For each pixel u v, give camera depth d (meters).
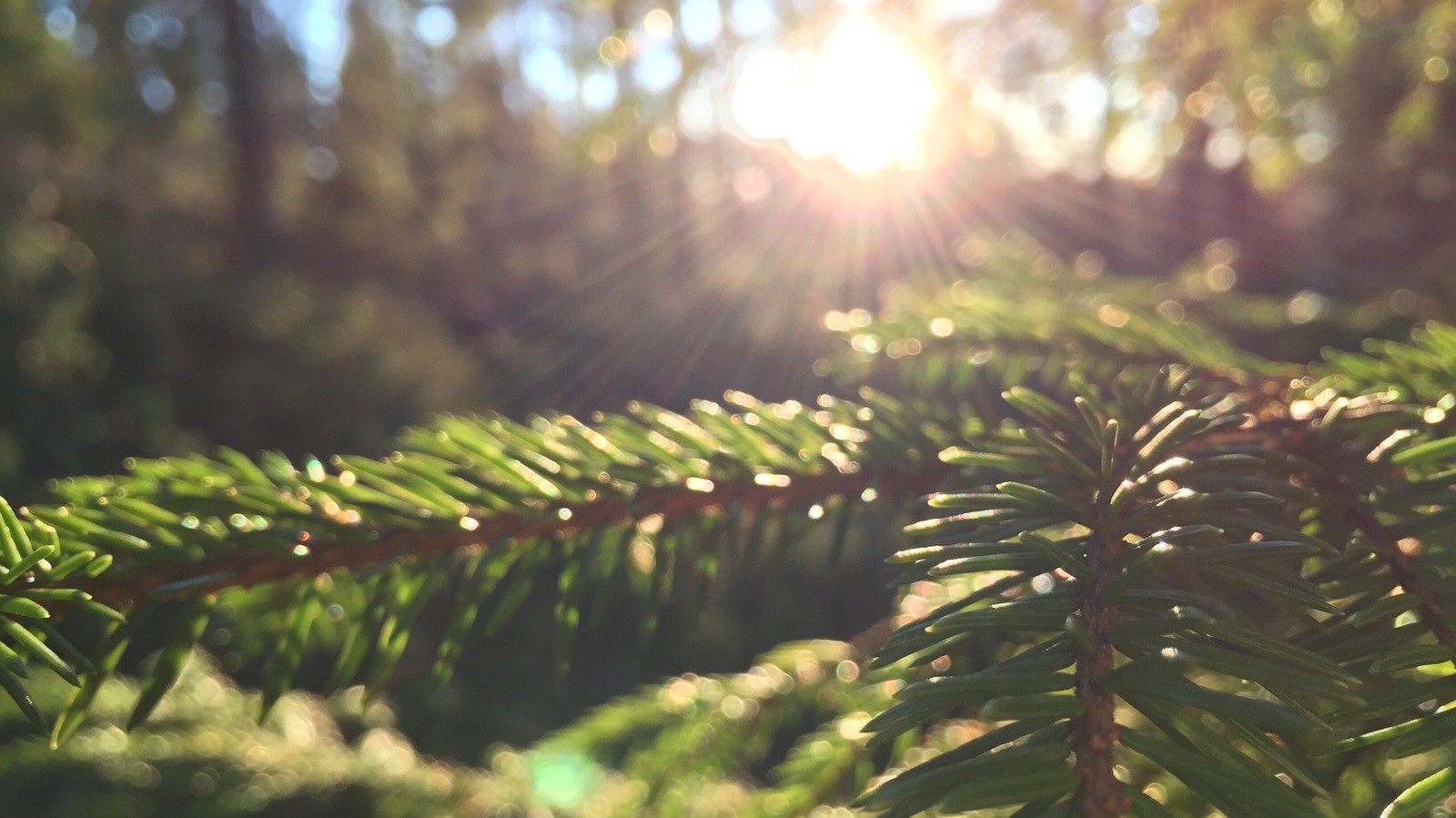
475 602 0.22
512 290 3.22
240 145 2.90
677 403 1.89
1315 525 0.19
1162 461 0.19
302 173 3.38
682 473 0.23
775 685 0.35
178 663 0.20
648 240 2.22
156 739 0.44
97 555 0.20
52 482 0.21
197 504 0.21
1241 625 0.15
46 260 1.70
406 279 3.29
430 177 3.34
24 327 1.56
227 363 1.97
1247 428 0.21
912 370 0.35
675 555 0.22
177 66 1.88
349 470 0.22
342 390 2.03
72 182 2.16
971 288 0.53
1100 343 0.31
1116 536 0.17
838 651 0.36
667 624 1.60
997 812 0.22
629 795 0.35
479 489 0.22
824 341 0.88
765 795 0.30
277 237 3.04
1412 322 0.43
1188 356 0.29
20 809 0.42
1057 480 0.19
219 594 0.21
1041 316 0.32
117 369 1.81
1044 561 0.17
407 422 2.08
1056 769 0.14
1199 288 0.54
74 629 0.46
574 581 0.22
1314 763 0.21
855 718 0.30
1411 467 0.20
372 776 0.43
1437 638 0.16
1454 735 0.15
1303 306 0.47
